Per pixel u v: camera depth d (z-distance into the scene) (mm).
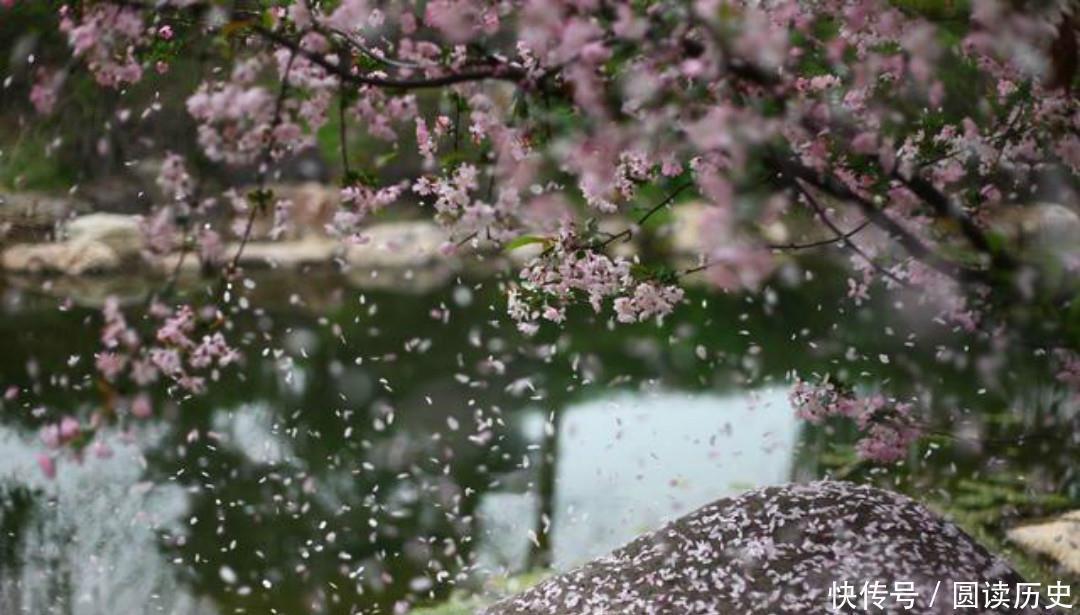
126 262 19141
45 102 3396
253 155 3289
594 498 10484
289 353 15398
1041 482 9734
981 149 4270
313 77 3361
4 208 19547
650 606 5668
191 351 3785
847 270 17578
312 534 9734
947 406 11469
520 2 3164
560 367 14914
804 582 5539
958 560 5734
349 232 3930
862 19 3289
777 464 11125
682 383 13922
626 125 3014
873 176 3891
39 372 14188
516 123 3432
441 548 9492
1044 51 2801
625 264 4633
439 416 12852
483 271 20125
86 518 9906
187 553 9359
